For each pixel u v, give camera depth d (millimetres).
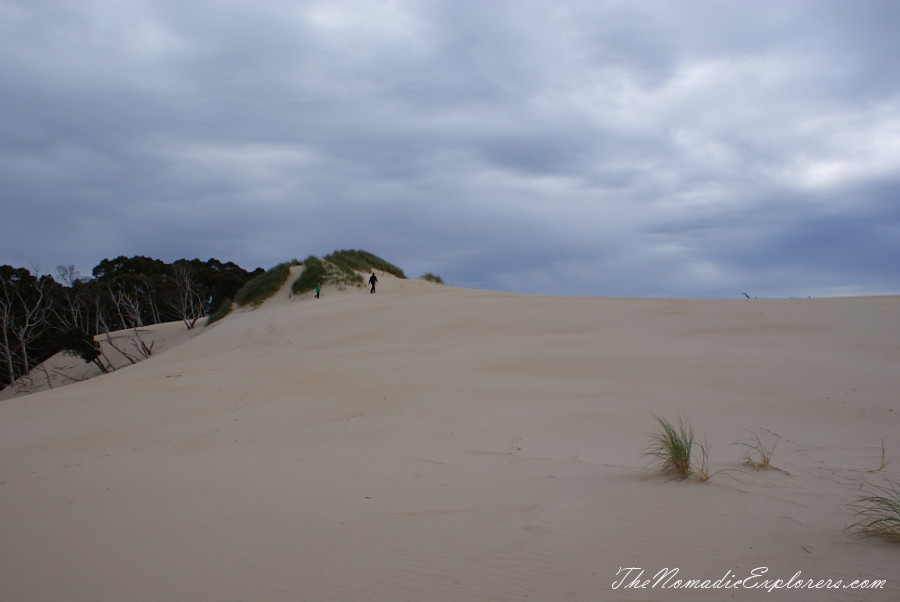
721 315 18938
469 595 3303
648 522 4320
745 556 3627
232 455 7652
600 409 9484
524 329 19578
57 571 3885
